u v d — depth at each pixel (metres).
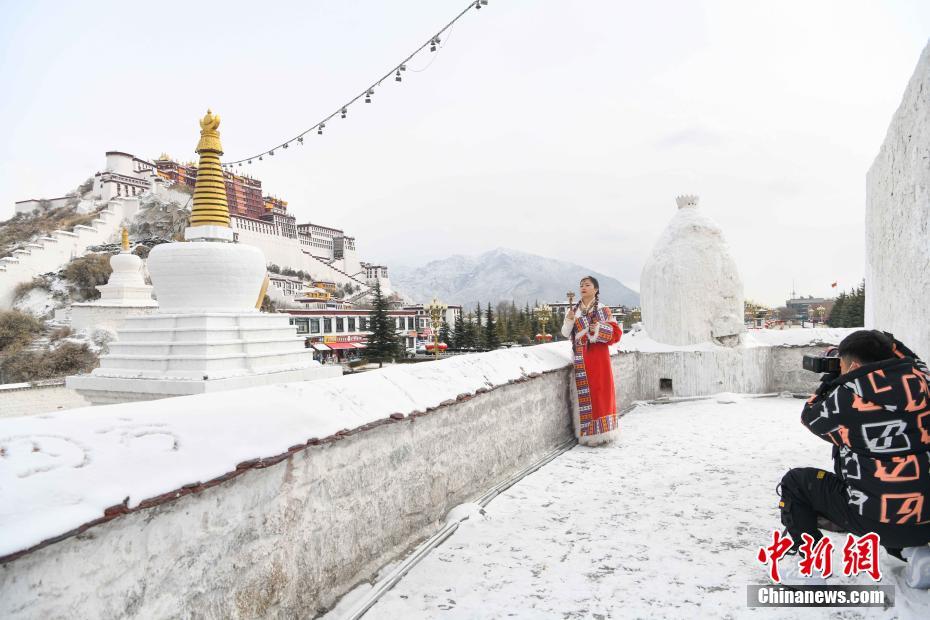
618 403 9.55
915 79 3.71
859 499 2.83
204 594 2.31
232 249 11.95
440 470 4.46
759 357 10.97
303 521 2.93
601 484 5.34
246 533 2.54
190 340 11.23
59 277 66.19
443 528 4.20
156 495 2.02
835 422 2.84
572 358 7.64
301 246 112.50
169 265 11.72
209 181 12.59
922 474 2.67
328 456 3.16
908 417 2.68
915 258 3.76
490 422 5.41
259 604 2.60
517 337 70.38
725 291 10.87
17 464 1.85
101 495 1.87
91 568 1.86
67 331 47.50
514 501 4.91
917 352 3.73
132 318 12.05
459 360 5.52
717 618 2.80
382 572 3.49
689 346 10.83
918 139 3.64
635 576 3.30
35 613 1.69
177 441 2.34
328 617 2.98
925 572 2.80
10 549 1.54
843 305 54.91
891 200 4.51
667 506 4.57
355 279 119.69
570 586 3.20
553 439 6.96
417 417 4.14
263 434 2.71
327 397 3.40
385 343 48.31
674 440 7.22
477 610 2.96
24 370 35.41
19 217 102.62
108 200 92.88
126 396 10.87
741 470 5.60
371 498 3.55
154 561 2.09
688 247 10.97
